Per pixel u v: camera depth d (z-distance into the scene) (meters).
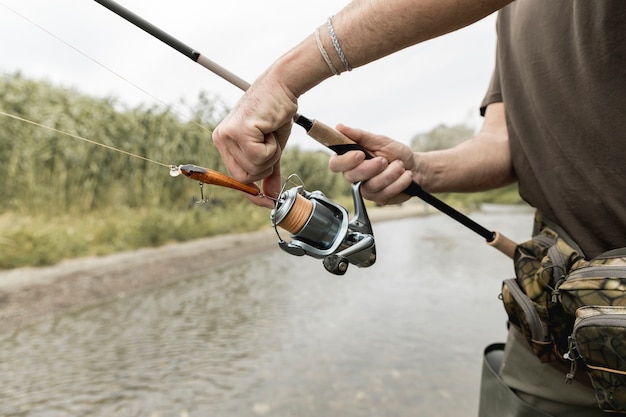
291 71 0.75
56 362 2.79
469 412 2.26
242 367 2.74
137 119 9.02
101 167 8.45
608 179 0.86
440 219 15.70
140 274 5.18
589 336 0.74
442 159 1.19
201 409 2.24
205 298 4.38
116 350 3.01
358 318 3.74
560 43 0.92
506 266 6.12
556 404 0.97
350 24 0.71
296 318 3.75
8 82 7.81
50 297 4.12
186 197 9.74
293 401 2.34
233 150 0.81
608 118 0.83
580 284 0.79
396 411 2.26
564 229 0.98
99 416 2.16
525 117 1.06
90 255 5.75
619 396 0.73
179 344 3.12
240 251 7.26
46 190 7.56
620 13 0.78
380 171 1.00
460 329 3.49
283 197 0.90
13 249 5.06
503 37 1.15
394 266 6.12
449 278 5.34
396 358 2.91
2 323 3.49
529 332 0.94
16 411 2.20
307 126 0.97
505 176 1.25
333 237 0.89
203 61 0.89
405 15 0.67
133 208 8.89
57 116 7.70
